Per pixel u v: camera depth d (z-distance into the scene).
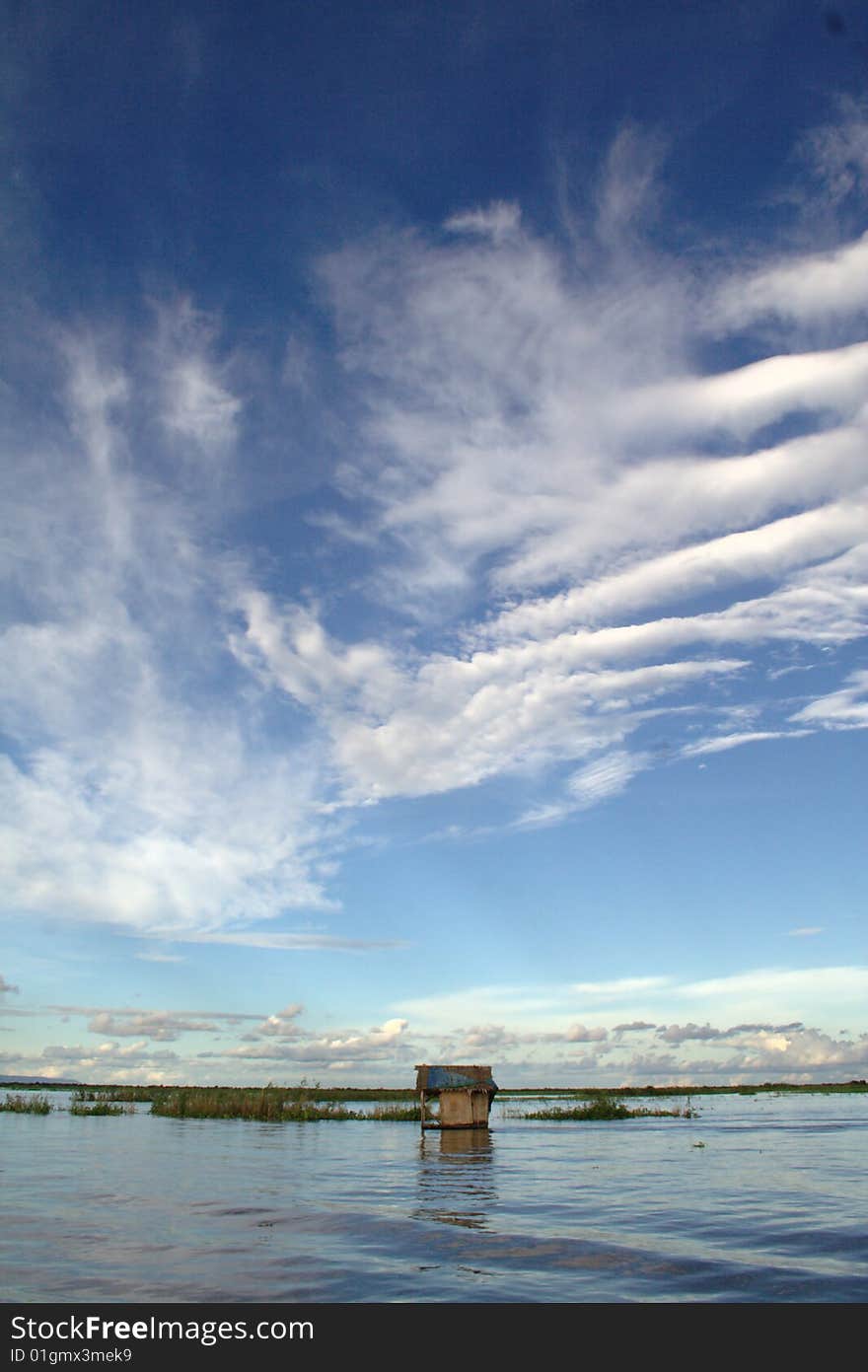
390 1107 74.50
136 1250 17.86
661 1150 43.47
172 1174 31.33
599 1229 20.39
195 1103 72.62
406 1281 15.41
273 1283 15.25
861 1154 41.28
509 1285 15.18
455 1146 44.56
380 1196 25.70
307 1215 22.23
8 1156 37.72
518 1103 119.38
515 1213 22.72
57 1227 20.45
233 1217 21.92
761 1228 20.58
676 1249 18.08
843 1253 17.75
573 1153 41.25
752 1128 63.03
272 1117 68.25
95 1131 53.84
